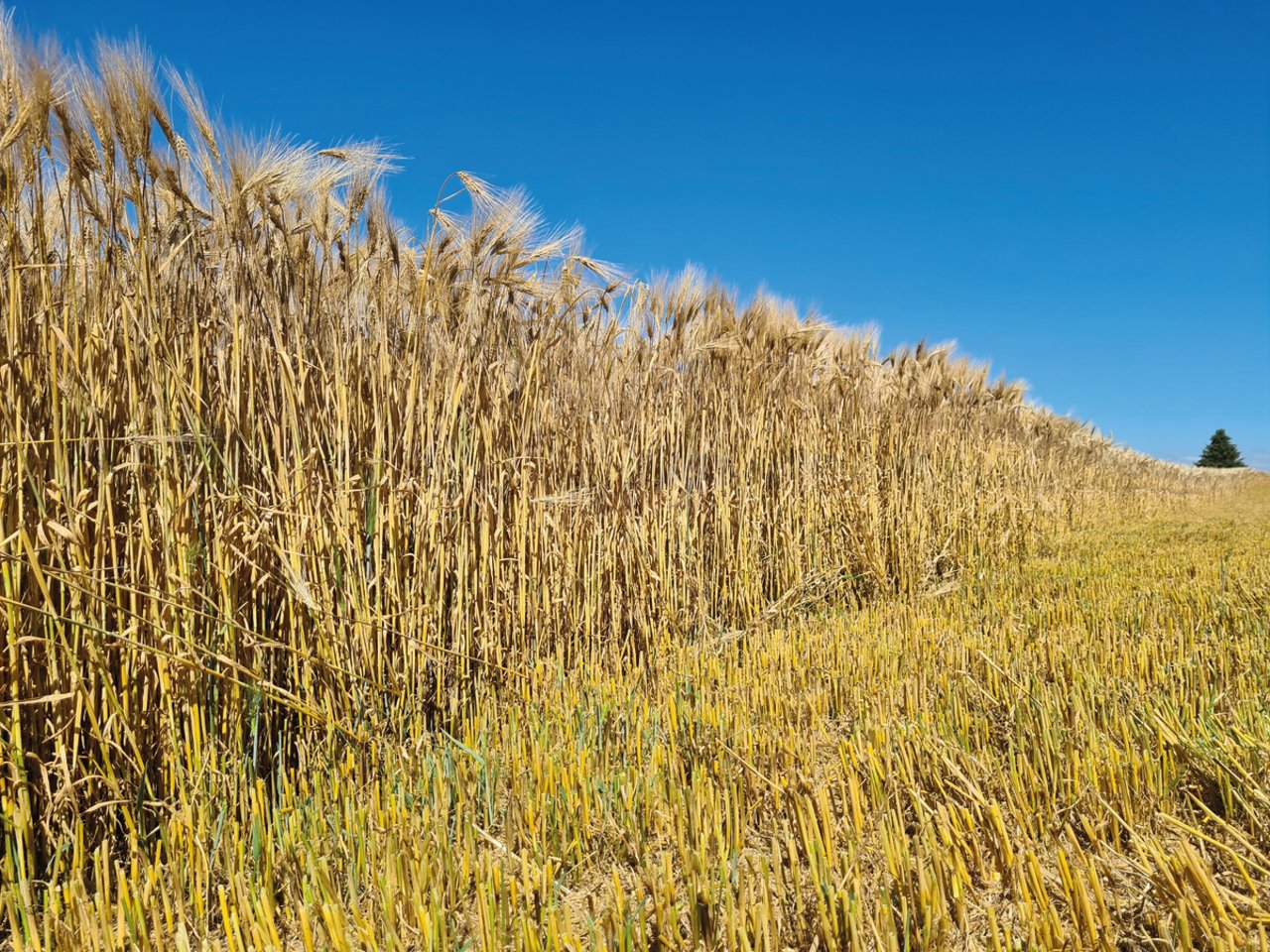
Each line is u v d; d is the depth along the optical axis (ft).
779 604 17.60
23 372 7.61
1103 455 53.16
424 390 11.74
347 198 11.30
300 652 9.01
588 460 14.74
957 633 14.20
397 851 6.99
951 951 5.63
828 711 10.80
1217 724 8.67
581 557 13.92
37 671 7.59
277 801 8.56
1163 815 6.55
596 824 7.79
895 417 24.31
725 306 19.12
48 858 7.52
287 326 10.32
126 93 8.32
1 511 7.29
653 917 6.30
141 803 7.78
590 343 15.58
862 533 20.88
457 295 12.66
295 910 6.49
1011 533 27.45
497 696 11.66
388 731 10.28
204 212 9.39
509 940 5.87
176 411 8.61
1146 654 11.49
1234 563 20.38
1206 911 5.72
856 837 7.05
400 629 10.68
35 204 7.80
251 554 9.26
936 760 8.08
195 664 7.89
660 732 9.73
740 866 6.73
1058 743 8.30
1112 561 23.03
